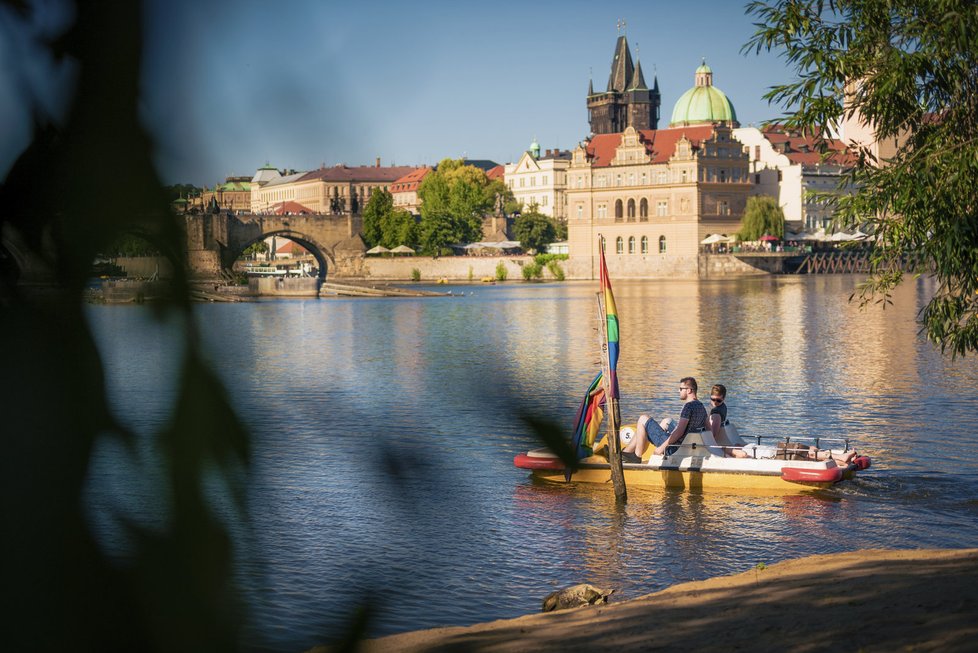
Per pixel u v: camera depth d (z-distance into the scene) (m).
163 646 1.32
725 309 96.25
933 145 15.65
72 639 1.29
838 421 33.25
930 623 10.84
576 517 20.64
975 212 15.40
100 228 1.34
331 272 169.38
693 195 188.00
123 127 1.33
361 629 1.52
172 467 1.35
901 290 127.94
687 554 18.83
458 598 15.17
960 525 20.70
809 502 22.56
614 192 198.12
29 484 1.30
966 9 14.44
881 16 15.73
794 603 12.46
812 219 197.38
